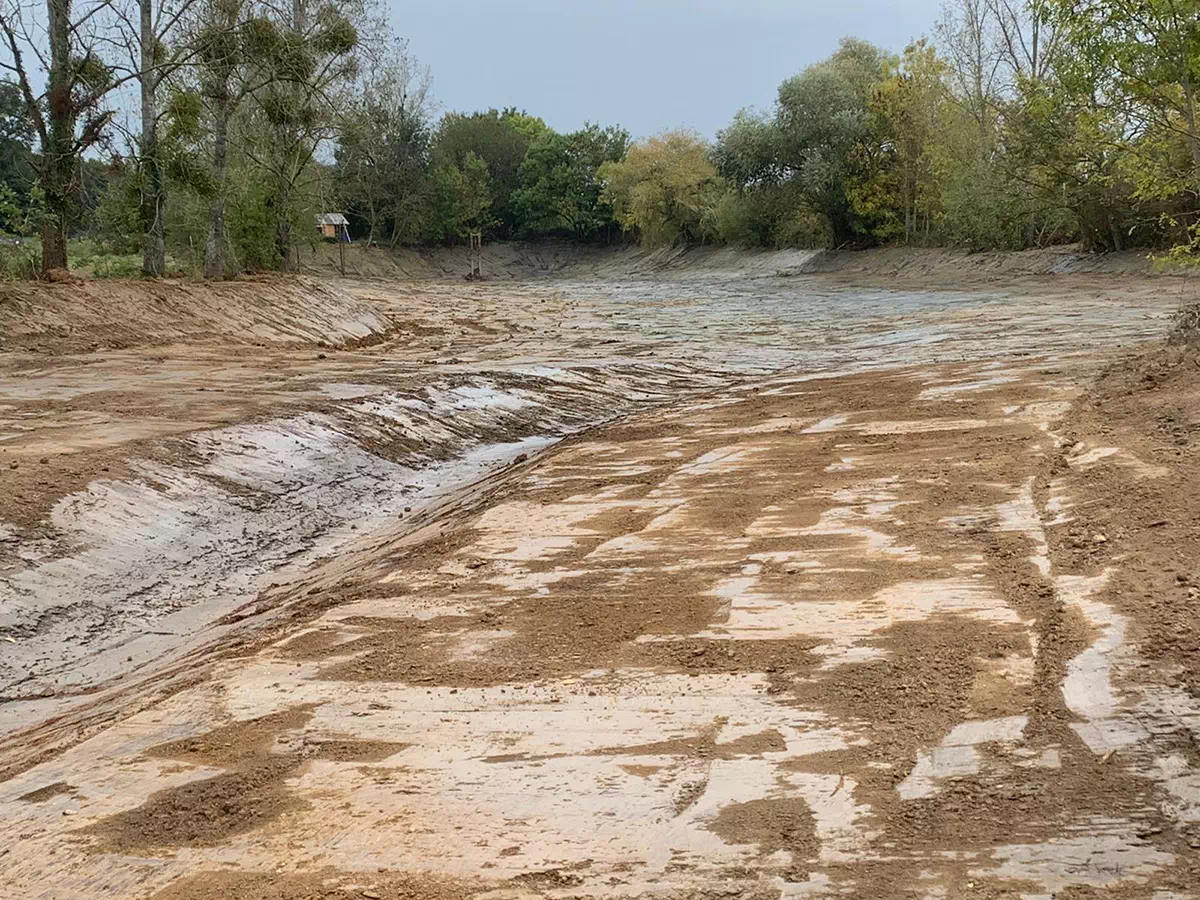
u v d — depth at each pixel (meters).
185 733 5.85
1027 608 6.59
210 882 4.25
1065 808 4.33
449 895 4.03
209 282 30.73
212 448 13.76
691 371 24.91
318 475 14.13
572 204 107.88
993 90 56.53
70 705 7.56
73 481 11.48
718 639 6.63
